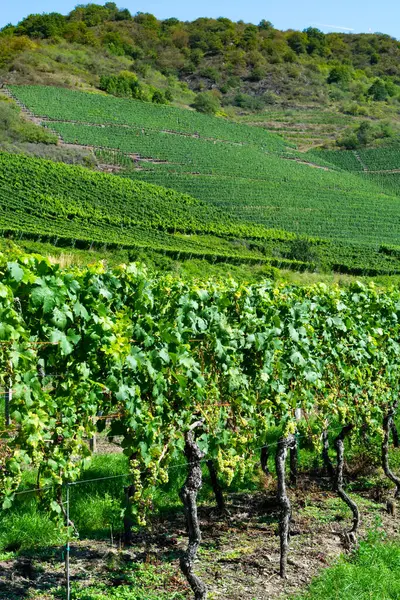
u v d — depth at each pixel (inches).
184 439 246.4
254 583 245.4
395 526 311.6
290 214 2883.9
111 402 230.2
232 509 328.8
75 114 4175.7
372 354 363.9
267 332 281.3
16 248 210.5
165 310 252.8
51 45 6112.2
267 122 5802.2
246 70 7372.1
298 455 409.1
